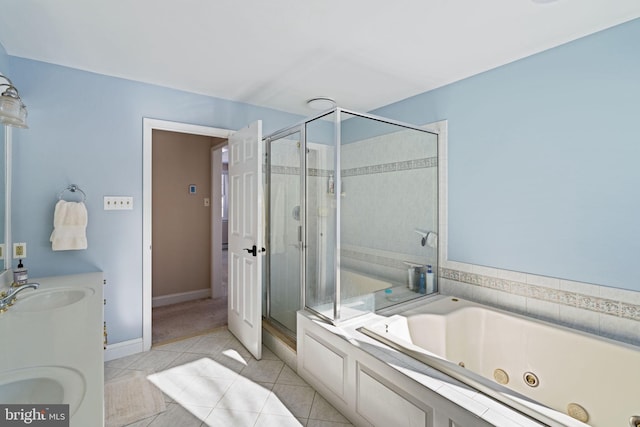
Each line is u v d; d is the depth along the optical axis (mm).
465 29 1848
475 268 2461
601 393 1689
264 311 3018
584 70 1894
